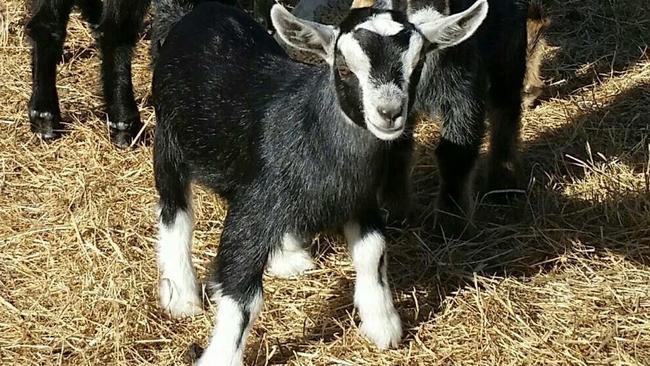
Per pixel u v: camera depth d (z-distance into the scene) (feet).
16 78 8.00
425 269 6.36
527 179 7.19
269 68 5.70
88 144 7.33
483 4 5.34
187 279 6.05
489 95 6.95
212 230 6.57
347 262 6.38
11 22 8.57
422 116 6.77
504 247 6.60
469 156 6.54
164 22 6.33
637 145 7.39
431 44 5.37
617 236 6.64
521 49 6.95
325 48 5.33
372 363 5.77
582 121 7.68
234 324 5.52
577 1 9.18
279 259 6.26
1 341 5.89
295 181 5.43
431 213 6.80
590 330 5.97
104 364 5.77
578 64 8.50
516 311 6.07
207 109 5.73
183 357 5.77
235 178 5.63
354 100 5.18
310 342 5.88
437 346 5.88
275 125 5.48
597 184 7.06
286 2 8.93
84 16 8.06
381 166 5.51
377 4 6.10
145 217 6.70
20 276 6.31
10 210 6.78
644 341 5.91
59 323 5.98
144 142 7.36
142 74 8.04
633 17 9.00
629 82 8.23
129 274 6.26
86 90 7.91
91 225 6.58
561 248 6.53
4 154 7.25
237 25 5.97
